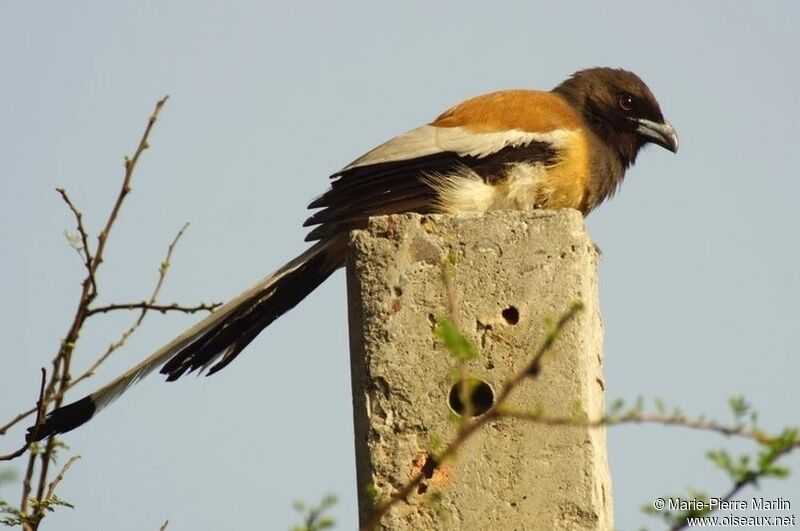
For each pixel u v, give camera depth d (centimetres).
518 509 985
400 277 1040
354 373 1042
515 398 1002
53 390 1181
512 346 1016
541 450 991
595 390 1042
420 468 1003
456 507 989
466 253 1039
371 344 1032
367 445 1016
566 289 1023
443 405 1012
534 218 1040
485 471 992
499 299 1027
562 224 1035
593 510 980
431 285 1036
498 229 1041
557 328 759
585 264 1035
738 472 687
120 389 1190
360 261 1050
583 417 958
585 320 1019
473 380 1012
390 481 1004
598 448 1012
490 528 984
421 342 1026
